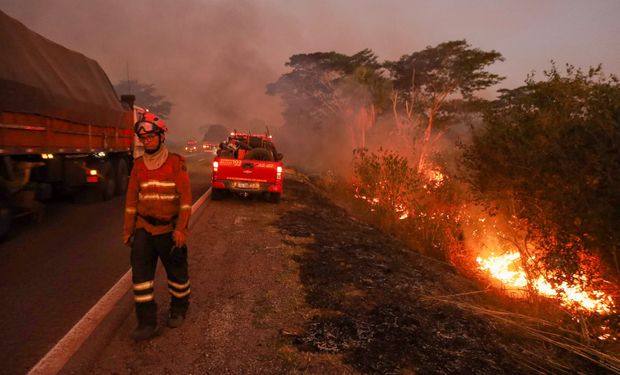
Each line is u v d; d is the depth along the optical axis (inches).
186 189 143.1
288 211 421.1
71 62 380.8
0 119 250.5
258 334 154.7
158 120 138.8
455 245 328.5
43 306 171.6
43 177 326.6
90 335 146.2
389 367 139.2
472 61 1237.7
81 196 418.9
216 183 442.3
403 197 453.7
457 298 214.5
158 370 129.1
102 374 125.6
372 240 331.9
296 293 196.1
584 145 200.1
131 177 142.2
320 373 132.6
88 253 248.4
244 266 231.9
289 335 154.9
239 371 131.2
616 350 167.5
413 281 232.1
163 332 151.3
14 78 261.3
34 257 235.8
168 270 151.4
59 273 211.6
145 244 141.9
